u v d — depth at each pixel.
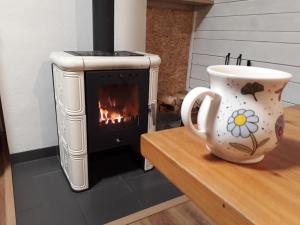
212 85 0.41
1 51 1.51
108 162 1.76
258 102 0.38
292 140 0.52
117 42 1.85
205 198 0.36
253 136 0.38
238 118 0.38
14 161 1.70
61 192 1.43
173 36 2.46
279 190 0.35
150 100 1.49
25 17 1.52
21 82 1.61
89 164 1.61
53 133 1.80
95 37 1.53
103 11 1.46
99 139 1.39
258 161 0.42
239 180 0.37
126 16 1.83
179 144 0.47
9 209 1.26
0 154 1.76
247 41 2.00
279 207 0.31
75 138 1.32
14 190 1.43
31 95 1.66
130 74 1.36
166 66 2.52
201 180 0.36
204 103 0.42
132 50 1.92
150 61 1.40
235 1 2.05
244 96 0.38
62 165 1.63
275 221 0.29
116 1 1.76
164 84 2.56
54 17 1.60
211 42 2.35
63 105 1.35
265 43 1.87
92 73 1.26
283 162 0.43
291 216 0.30
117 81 1.34
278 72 0.42
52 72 1.59
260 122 0.37
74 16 1.66
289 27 1.70
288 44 1.72
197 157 0.43
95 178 1.57
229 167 0.40
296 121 0.63
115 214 1.27
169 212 1.30
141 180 1.57
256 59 1.96
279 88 0.38
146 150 0.50
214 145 0.41
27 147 1.74
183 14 2.45
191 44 2.59
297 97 1.71
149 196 1.42
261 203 0.32
